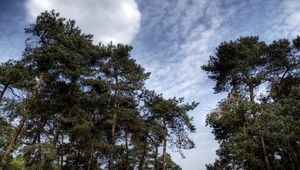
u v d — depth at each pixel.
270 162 27.97
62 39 25.92
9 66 22.94
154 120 34.81
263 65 32.78
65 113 27.14
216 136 32.16
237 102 28.72
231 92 31.30
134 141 33.50
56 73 25.58
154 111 34.03
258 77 31.00
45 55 24.14
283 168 28.31
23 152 21.81
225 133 31.62
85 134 26.23
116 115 30.23
